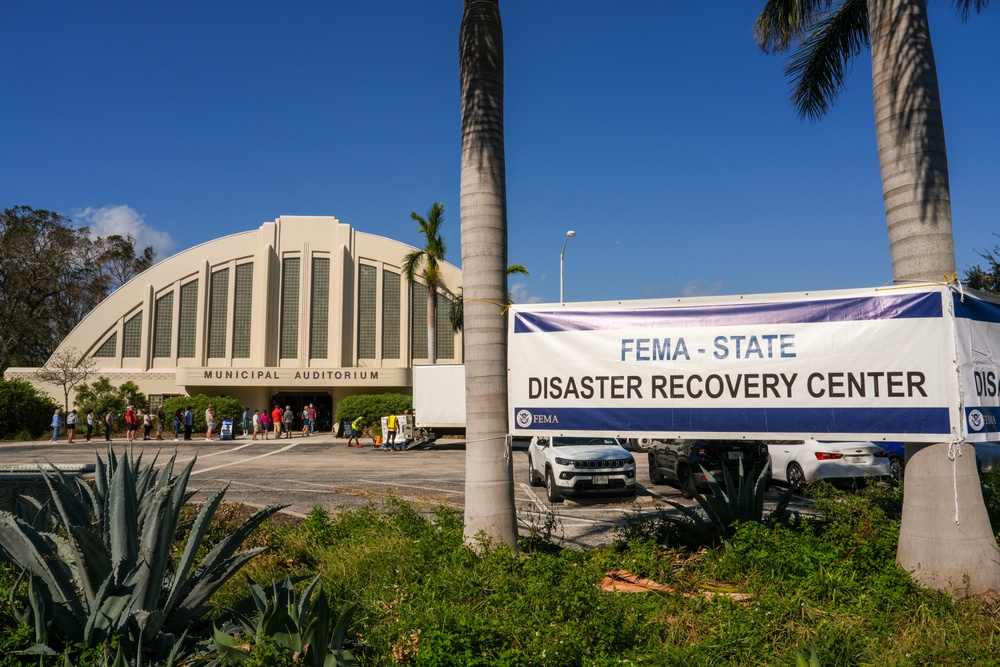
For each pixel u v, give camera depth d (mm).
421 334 45250
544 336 7383
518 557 6777
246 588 6172
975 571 5855
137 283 44156
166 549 4680
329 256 45219
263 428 40219
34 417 36844
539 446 15016
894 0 6797
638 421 7074
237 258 44688
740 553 6672
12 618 4445
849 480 14281
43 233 55781
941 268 6422
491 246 7434
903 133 6656
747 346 6875
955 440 6090
